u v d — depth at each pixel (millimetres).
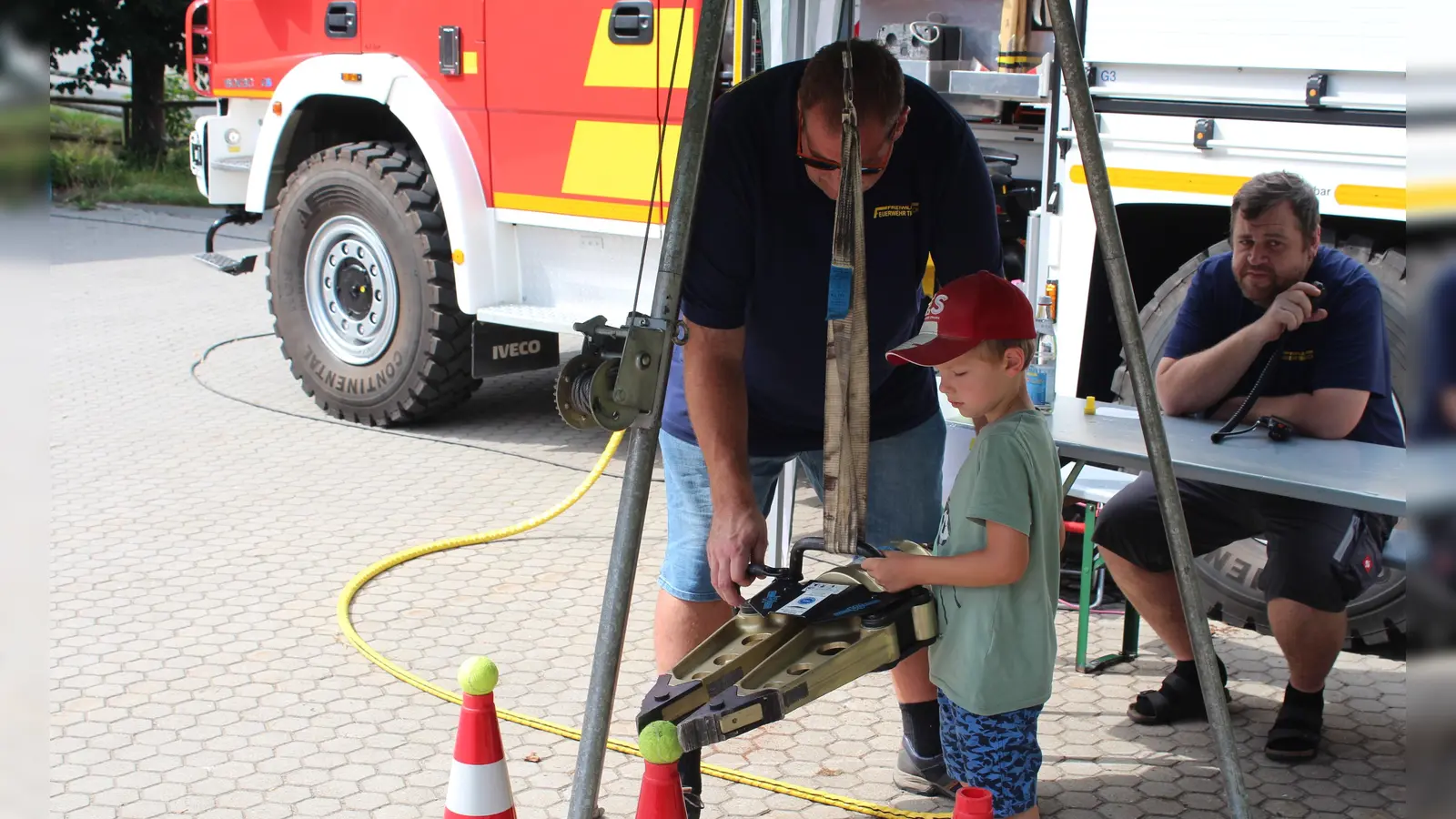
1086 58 4281
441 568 4727
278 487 5613
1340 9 3822
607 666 2250
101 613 4250
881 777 3287
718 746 3463
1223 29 4016
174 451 6098
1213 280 3666
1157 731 3523
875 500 3000
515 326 6031
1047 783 3248
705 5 2189
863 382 2383
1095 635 4180
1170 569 3465
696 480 2834
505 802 2459
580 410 2193
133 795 3145
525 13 5648
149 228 13016
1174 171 4203
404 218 6168
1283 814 3092
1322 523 3281
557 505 5293
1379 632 3889
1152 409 2561
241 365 7848
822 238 2662
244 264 7004
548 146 5707
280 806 3111
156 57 16500
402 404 6414
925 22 5859
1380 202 3855
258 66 6828
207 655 3961
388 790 3201
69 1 15961
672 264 2234
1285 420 3457
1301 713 3367
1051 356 3943
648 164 5387
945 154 2748
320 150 7004
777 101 2635
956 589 2559
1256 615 4090
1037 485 2506
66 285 10219
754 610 2420
